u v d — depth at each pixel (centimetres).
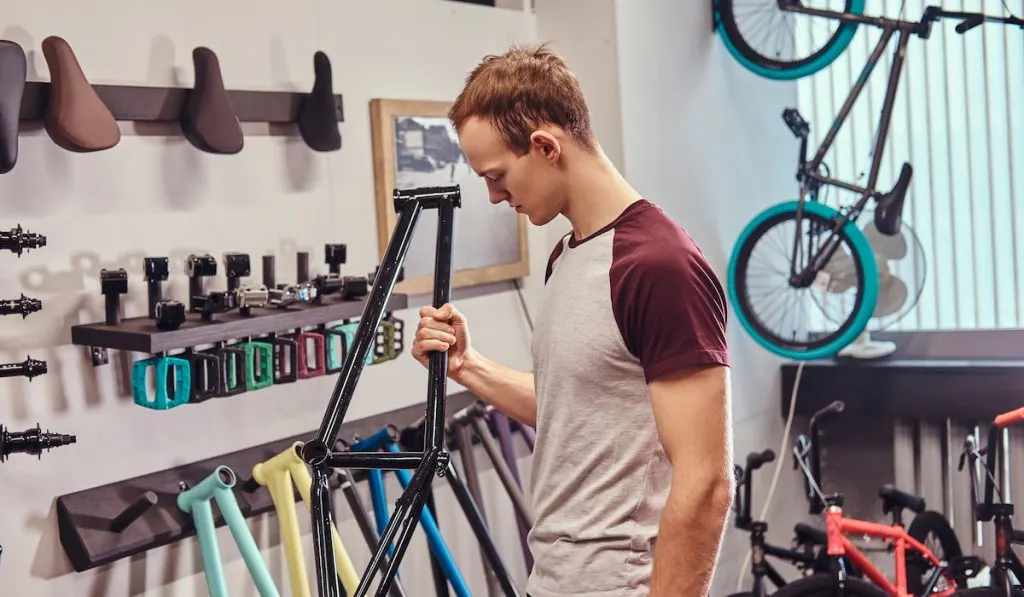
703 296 149
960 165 377
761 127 399
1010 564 280
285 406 259
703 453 147
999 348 374
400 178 285
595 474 162
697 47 361
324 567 151
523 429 307
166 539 226
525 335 333
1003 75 368
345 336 252
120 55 222
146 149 227
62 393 213
